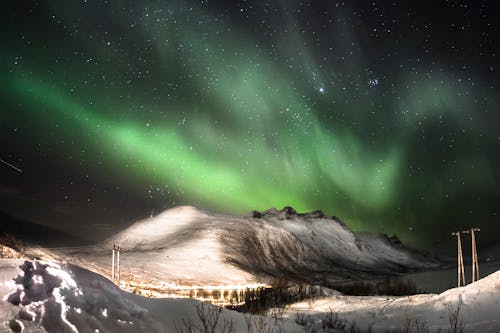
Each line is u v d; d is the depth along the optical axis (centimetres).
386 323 1659
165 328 958
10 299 822
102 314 881
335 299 2433
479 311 1673
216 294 3656
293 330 1267
